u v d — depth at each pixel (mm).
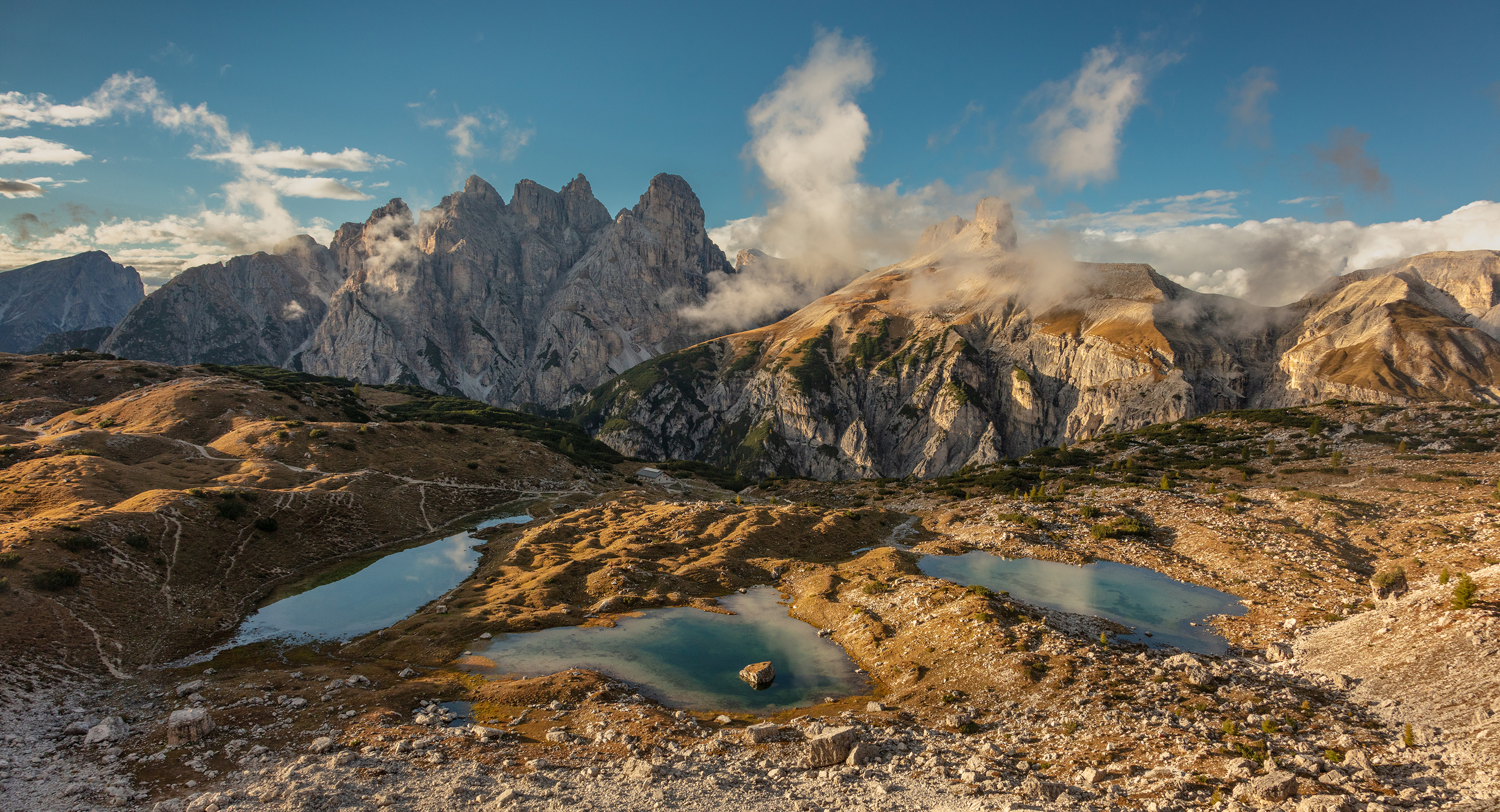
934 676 50906
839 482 193500
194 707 44156
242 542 84812
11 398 147375
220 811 29891
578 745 38969
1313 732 36688
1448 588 47438
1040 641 53906
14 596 55469
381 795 31391
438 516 117062
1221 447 152625
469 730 40719
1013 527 108688
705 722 44531
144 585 67375
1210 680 46156
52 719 42750
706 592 79562
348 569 89812
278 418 150500
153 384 167500
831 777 34156
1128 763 34281
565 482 154125
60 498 83000
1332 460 125688
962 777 33750
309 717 42438
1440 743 32562
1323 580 75875
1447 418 142000
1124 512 111312
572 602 74375
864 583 76875
